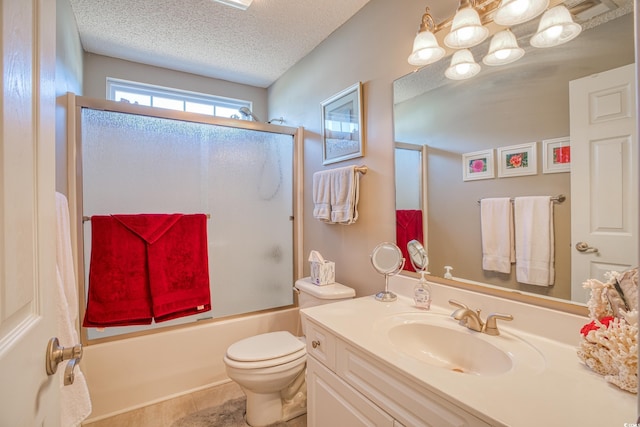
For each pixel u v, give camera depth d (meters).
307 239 2.44
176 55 2.44
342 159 1.98
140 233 1.83
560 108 0.98
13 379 0.47
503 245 1.14
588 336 0.79
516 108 1.10
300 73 2.51
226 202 2.23
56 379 0.70
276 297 2.42
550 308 1.00
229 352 1.61
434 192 1.40
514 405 0.67
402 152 1.56
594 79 0.91
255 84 3.05
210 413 1.76
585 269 0.93
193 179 2.11
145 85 2.61
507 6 1.04
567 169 0.96
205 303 2.02
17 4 0.51
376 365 0.95
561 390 0.73
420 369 0.84
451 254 1.32
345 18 1.94
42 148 0.62
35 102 0.59
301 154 2.49
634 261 0.83
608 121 0.88
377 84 1.72
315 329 1.26
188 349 1.99
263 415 1.65
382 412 0.92
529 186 1.06
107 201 1.84
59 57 1.52
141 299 1.81
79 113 1.75
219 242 2.20
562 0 0.97
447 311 1.30
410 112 1.52
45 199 0.64
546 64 1.02
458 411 0.71
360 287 1.84
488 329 1.07
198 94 2.83
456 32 1.18
